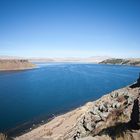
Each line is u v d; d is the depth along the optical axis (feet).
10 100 168.55
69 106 145.48
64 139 64.28
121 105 61.31
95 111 63.26
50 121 104.17
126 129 34.47
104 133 39.42
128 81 282.36
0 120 116.26
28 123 109.70
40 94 193.26
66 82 277.44
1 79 329.72
